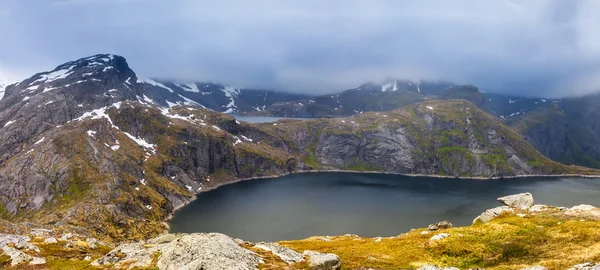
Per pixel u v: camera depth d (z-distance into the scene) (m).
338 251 75.00
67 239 76.25
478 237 70.81
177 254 47.28
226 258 45.50
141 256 52.44
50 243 70.88
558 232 64.69
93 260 57.91
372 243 85.62
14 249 61.06
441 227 101.75
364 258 65.62
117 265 50.72
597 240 57.94
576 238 60.66
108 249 72.75
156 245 56.19
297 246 88.94
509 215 97.19
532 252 60.62
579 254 53.59
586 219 76.75
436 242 71.31
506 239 66.88
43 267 54.38
